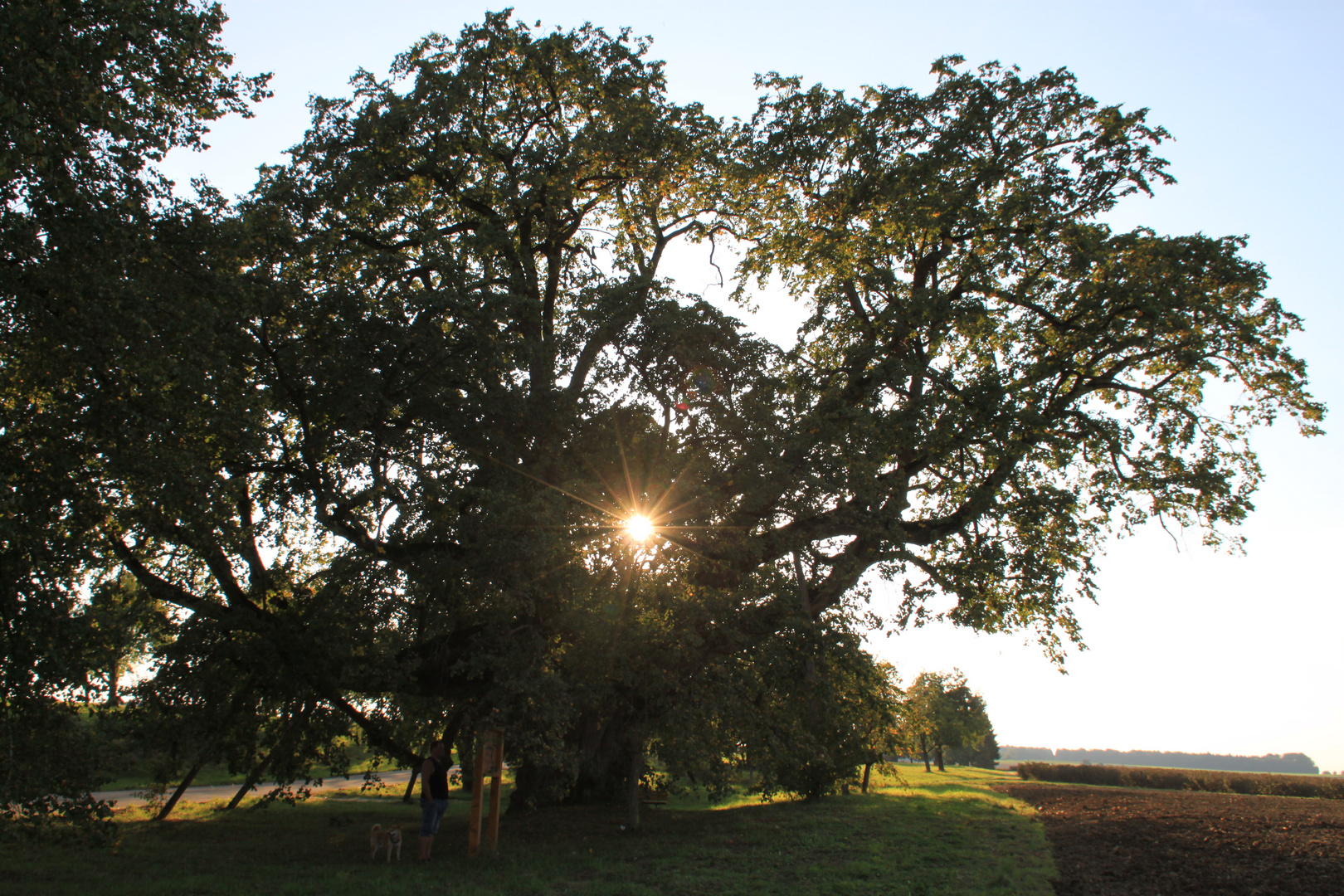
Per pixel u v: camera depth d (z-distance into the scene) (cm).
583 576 1489
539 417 1627
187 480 1099
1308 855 1386
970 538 1906
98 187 1027
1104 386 1958
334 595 1554
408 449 1555
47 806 1072
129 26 984
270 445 1466
